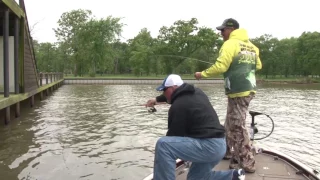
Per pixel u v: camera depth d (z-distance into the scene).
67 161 6.79
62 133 9.58
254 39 61.66
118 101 19.27
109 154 7.38
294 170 3.96
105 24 48.97
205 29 53.56
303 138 9.59
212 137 2.94
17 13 11.01
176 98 3.08
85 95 23.70
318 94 27.52
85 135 9.34
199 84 40.91
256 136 9.66
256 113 4.68
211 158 2.99
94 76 50.16
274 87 39.47
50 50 56.53
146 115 13.36
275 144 8.83
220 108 16.11
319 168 6.85
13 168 6.29
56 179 5.75
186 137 2.99
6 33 10.02
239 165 3.89
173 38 51.44
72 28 57.69
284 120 12.84
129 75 61.69
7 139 8.70
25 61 12.57
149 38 62.31
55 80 29.48
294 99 22.47
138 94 25.09
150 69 53.03
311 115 14.34
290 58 62.41
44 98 20.73
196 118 2.96
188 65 40.31
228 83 3.83
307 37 60.62
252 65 3.85
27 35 12.97
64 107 15.92
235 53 3.71
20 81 12.18
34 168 6.32
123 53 67.38
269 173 3.85
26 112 13.86
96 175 6.00
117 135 9.39
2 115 12.23
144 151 7.68
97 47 49.00
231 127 3.92
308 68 58.31
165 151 2.96
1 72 13.45
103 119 12.28
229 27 3.96
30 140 8.62
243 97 3.80
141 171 6.26
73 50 55.34
